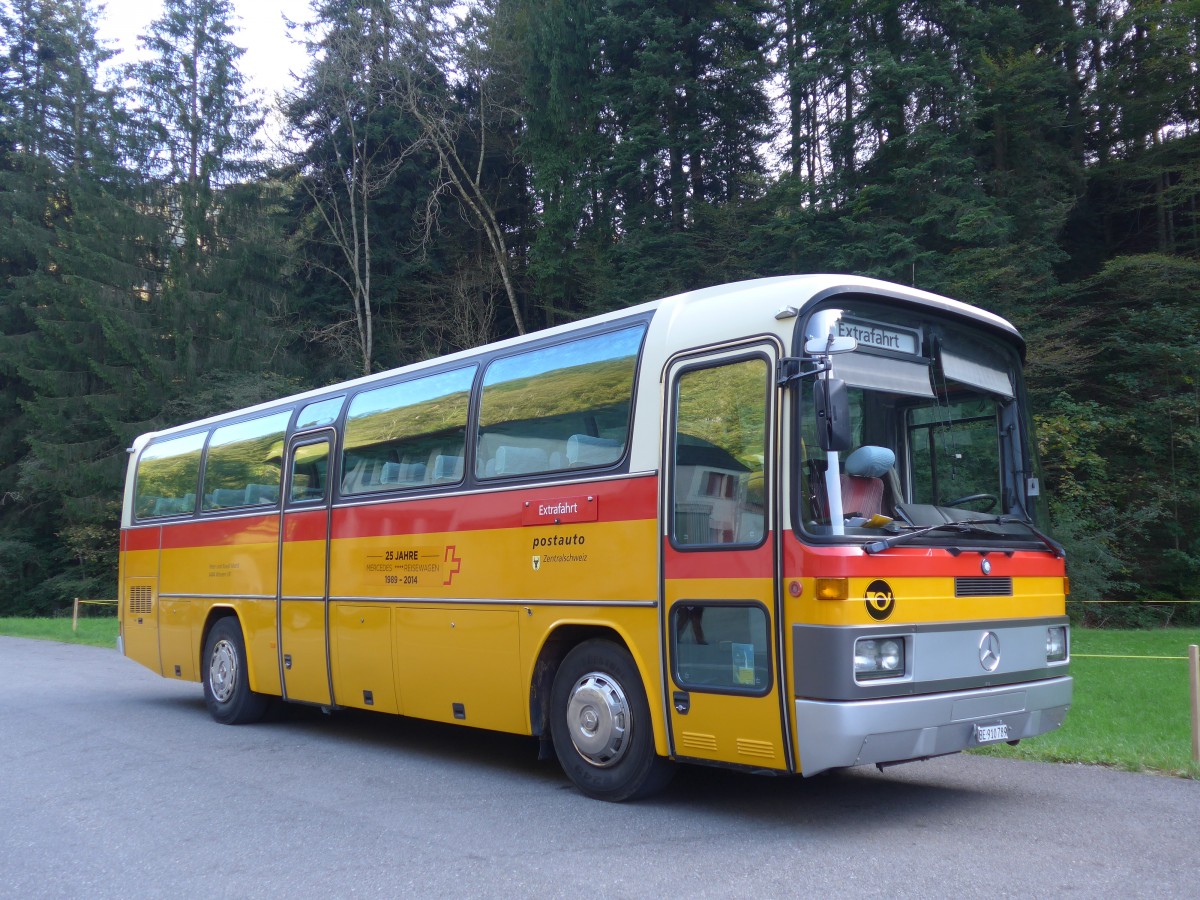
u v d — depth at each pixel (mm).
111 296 37562
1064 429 24312
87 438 38188
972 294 23469
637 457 6945
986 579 6441
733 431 6375
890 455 6242
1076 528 23656
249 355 38625
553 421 7707
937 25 28172
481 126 37969
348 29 37125
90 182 39312
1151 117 29844
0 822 6938
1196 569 26188
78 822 6902
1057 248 26953
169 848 6250
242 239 39844
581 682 7238
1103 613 25688
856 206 24906
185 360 37188
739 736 6102
